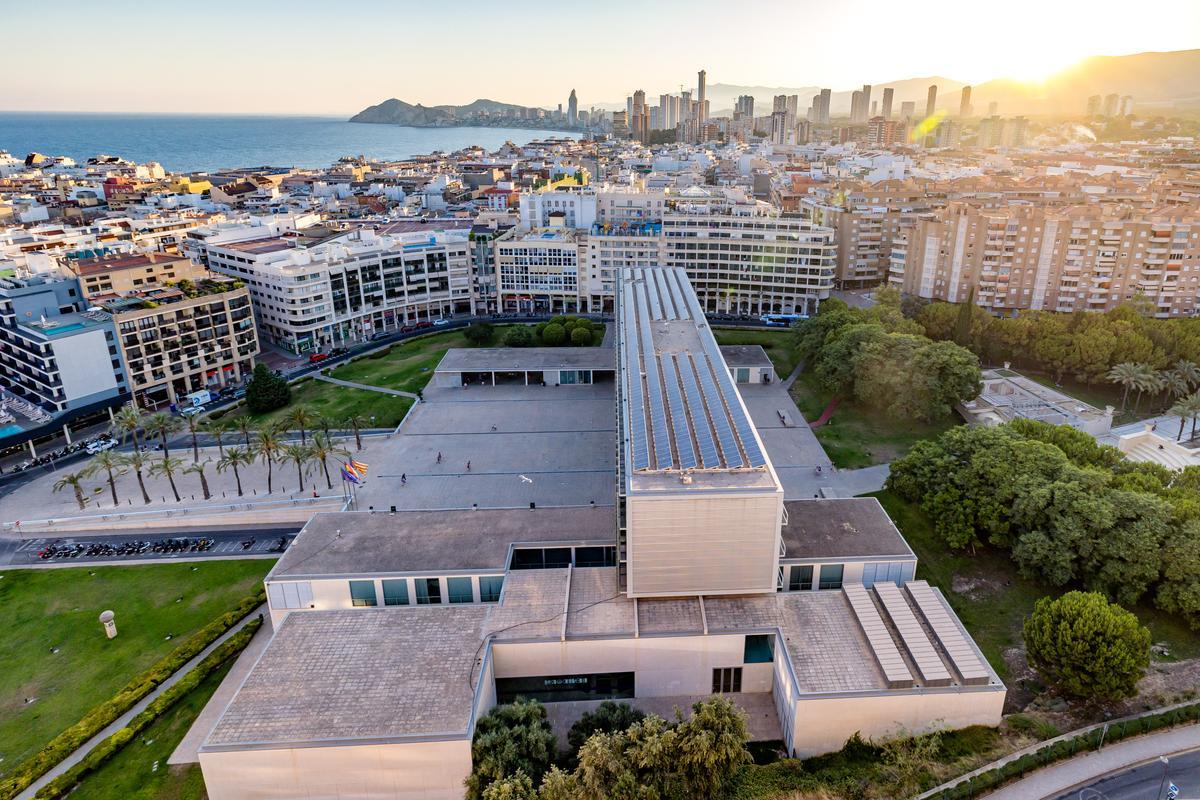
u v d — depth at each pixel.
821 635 89.88
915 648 86.31
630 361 135.50
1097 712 85.62
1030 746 80.00
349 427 176.12
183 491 148.88
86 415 177.50
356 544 109.19
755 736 86.94
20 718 92.62
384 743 75.44
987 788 75.00
